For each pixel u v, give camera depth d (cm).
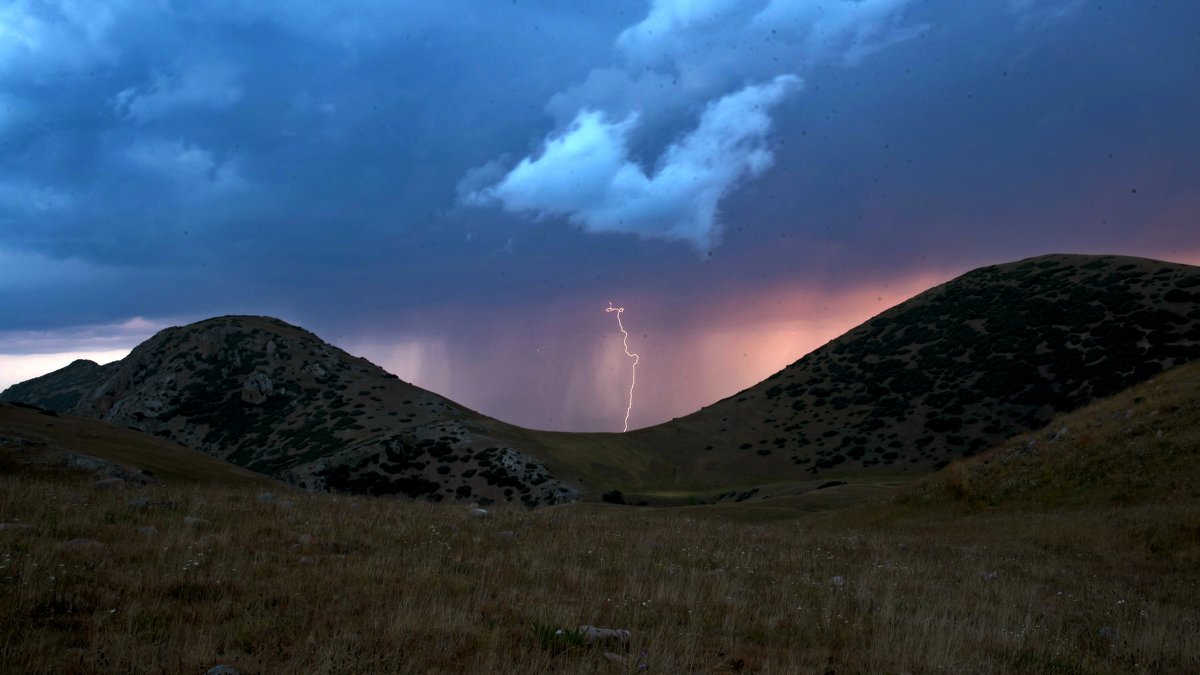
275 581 930
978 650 832
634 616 865
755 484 9431
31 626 680
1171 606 1277
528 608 861
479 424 11069
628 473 10438
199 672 594
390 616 770
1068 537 2116
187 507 1534
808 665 743
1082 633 984
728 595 1051
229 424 11519
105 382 13538
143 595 818
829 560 1568
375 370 13825
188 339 13575
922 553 1889
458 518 1747
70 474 2967
